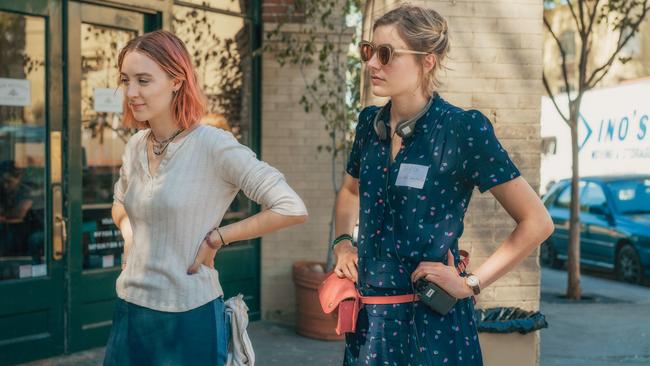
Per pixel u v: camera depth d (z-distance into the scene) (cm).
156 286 236
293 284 688
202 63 639
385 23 230
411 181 225
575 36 1791
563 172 1377
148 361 238
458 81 456
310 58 659
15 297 518
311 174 685
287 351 592
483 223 459
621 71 1638
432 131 227
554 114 1407
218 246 240
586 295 925
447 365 227
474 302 245
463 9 454
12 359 516
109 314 574
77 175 549
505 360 411
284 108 679
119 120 579
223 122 657
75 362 532
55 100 536
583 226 1115
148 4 580
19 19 519
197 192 237
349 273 244
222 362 241
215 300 242
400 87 228
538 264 466
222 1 651
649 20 1586
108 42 570
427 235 225
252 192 239
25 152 527
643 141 1174
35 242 533
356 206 265
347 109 670
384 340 231
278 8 665
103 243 572
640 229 1012
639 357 602
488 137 223
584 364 580
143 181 242
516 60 460
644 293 947
